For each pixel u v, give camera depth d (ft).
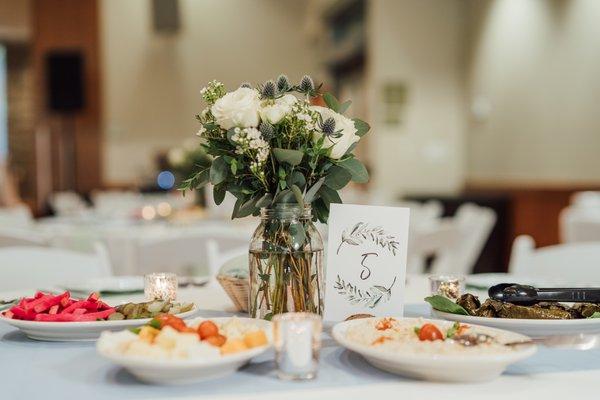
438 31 30.76
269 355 3.93
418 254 11.65
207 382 3.45
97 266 7.63
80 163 34.94
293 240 4.43
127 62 35.14
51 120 34.78
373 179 30.25
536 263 7.99
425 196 24.81
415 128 30.71
